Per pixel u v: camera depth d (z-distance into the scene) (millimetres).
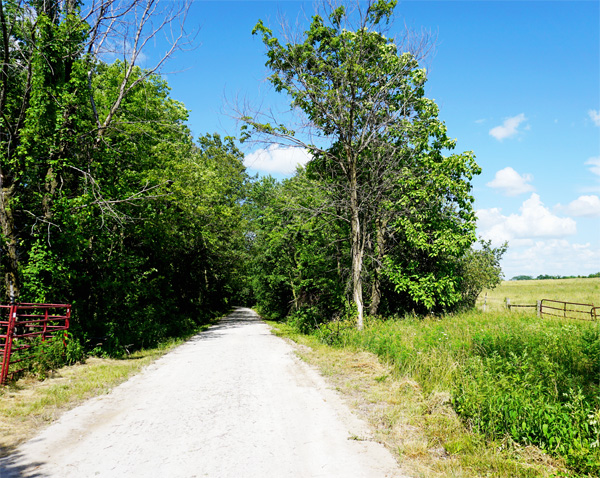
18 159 12352
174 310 25188
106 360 11555
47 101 12641
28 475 4266
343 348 12719
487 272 22062
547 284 56969
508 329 11070
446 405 6188
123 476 4254
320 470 4398
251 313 52000
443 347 9312
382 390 7676
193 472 4352
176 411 6594
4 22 12195
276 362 11102
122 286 16156
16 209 12914
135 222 18406
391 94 17031
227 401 7172
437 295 18828
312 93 16000
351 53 15992
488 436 5113
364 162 17422
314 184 18031
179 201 20984
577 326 11438
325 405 6863
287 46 15930
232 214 30906
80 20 13016
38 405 6723
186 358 12281
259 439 5328
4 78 12812
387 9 15531
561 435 4637
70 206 12844
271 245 28094
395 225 19031
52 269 12172
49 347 9992
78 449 4992
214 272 35562
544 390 6191
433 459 4668
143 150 18594
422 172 18812
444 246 17672
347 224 20297
